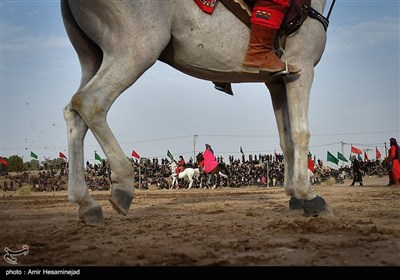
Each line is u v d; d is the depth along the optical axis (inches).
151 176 1478.8
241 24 264.4
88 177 1461.6
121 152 239.1
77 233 224.5
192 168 1441.9
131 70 237.8
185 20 253.0
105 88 235.1
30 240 206.1
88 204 248.5
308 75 286.0
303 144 283.9
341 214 300.5
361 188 768.9
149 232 224.5
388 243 191.8
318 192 614.2
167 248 182.2
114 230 231.5
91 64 266.8
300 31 279.6
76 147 244.1
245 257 164.6
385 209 335.6
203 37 257.8
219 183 1306.6
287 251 174.9
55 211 369.1
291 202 314.8
